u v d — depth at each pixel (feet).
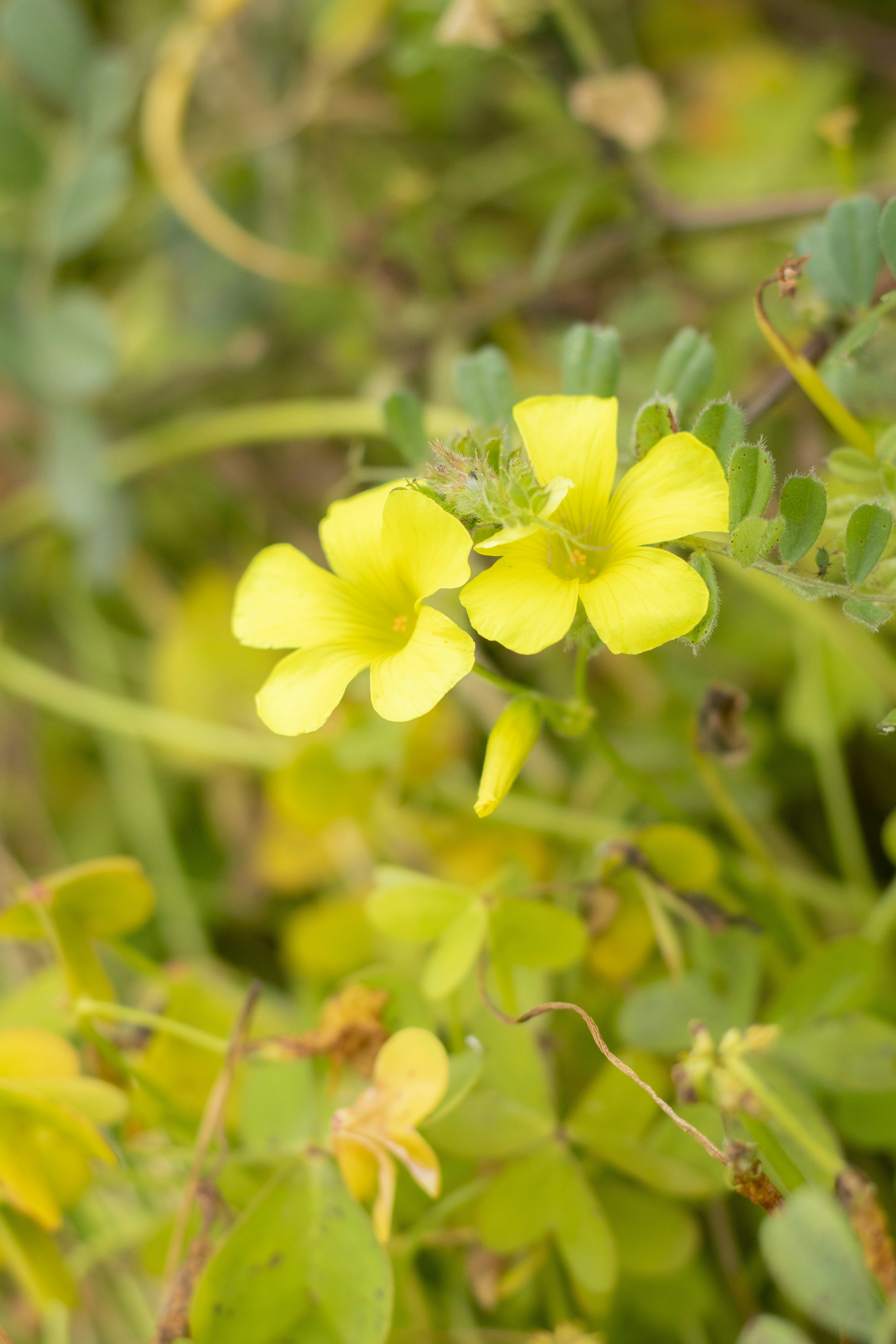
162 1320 1.30
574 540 1.19
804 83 1.88
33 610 2.00
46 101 1.99
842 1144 1.39
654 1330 1.38
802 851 1.60
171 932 1.65
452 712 1.57
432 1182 1.25
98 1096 1.32
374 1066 1.35
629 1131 1.33
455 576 1.18
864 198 1.32
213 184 1.93
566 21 1.53
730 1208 1.41
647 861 1.35
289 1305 1.29
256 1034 1.44
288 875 1.62
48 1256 1.35
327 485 1.85
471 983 1.37
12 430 2.00
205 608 1.84
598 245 1.60
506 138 1.86
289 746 1.60
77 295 1.77
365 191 1.90
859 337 1.30
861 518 1.21
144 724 1.68
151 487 1.97
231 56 1.86
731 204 1.63
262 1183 1.35
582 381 1.33
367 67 1.78
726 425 1.23
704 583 1.18
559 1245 1.36
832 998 1.35
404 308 1.78
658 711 1.62
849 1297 1.15
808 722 1.55
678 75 1.93
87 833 1.84
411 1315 1.36
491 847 1.55
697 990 1.37
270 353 1.84
